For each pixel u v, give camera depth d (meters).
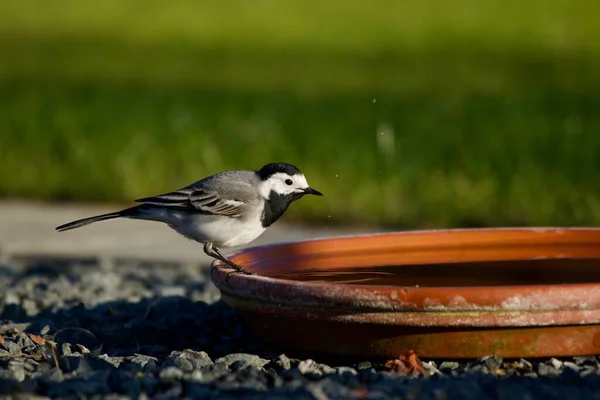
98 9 41.41
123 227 14.12
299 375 7.08
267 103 22.02
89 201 15.75
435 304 6.84
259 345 8.41
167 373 7.10
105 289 10.84
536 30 34.62
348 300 6.97
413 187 15.11
